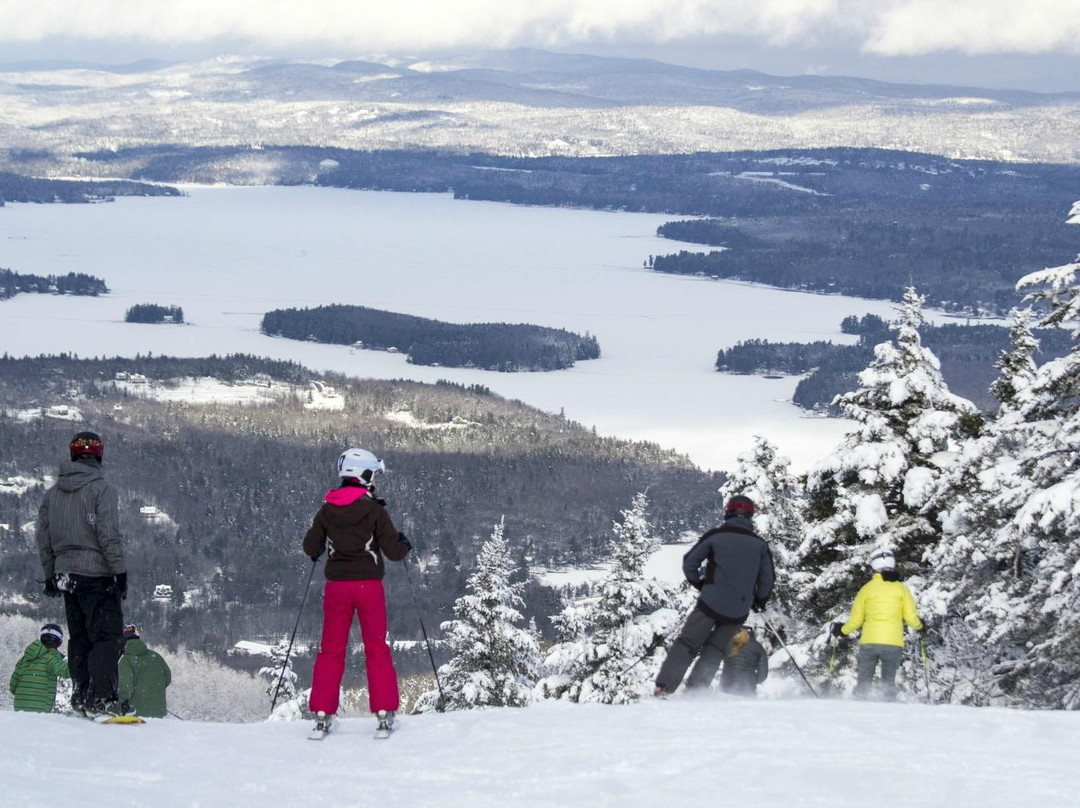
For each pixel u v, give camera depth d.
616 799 8.27
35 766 9.70
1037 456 24.06
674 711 12.08
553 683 31.52
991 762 9.20
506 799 8.48
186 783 9.27
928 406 27.86
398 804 8.45
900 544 26.91
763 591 15.02
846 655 24.52
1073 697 23.12
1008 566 25.78
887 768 9.00
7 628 83.31
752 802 8.03
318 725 11.32
